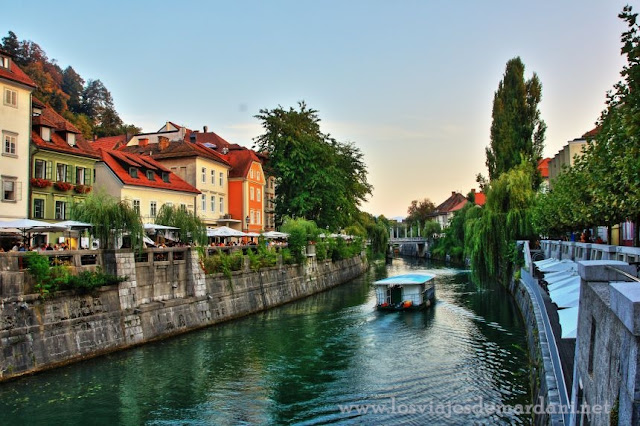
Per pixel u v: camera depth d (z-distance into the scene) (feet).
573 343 49.62
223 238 164.35
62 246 92.02
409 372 65.05
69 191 114.52
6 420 49.47
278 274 129.39
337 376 63.93
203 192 164.86
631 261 47.96
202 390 58.90
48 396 55.88
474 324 94.68
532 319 68.95
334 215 185.78
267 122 179.22
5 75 98.68
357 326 95.20
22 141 102.89
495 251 129.80
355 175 217.77
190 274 95.66
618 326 16.76
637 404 14.32
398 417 50.47
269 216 217.56
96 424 48.88
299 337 86.07
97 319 72.33
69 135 117.39
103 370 65.72
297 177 176.04
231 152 196.13
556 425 30.27
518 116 160.25
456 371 64.95
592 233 127.44
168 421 50.06
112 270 77.51
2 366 59.11
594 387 21.12
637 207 48.26
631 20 25.13
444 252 293.64
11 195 100.63
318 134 194.90
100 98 331.57
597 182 54.34
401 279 118.32
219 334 88.89
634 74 25.44
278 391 58.59
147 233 101.91
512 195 131.34
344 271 189.26
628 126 27.43
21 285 62.44
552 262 85.30
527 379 61.11
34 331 63.10
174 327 87.40
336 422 49.62
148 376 63.77
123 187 125.80
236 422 49.85
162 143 171.22
